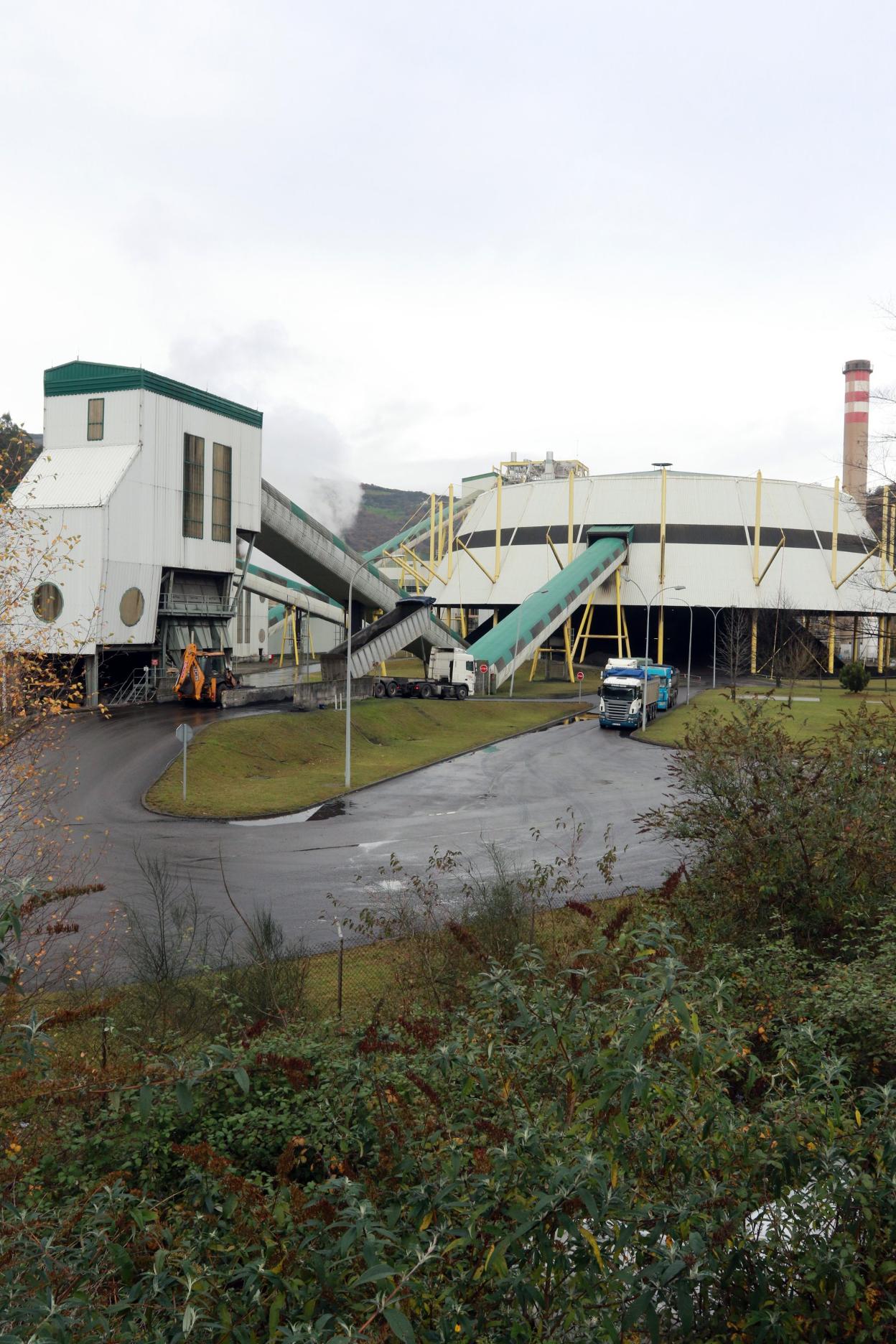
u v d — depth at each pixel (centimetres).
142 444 5466
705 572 10988
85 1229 528
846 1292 496
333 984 1573
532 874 2342
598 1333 429
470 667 7544
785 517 11831
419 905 2033
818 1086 616
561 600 9281
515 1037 735
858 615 8375
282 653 9638
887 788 1397
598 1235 457
